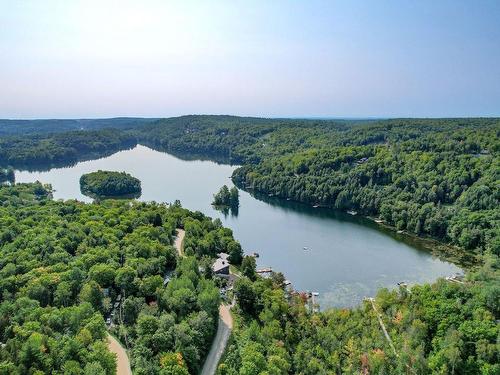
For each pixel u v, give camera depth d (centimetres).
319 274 18100
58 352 9700
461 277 17325
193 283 14025
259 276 16525
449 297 12825
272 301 13475
